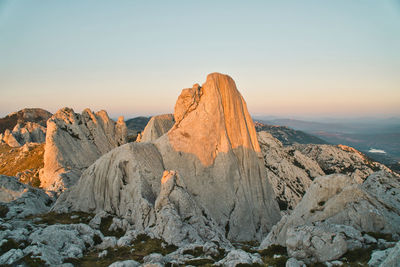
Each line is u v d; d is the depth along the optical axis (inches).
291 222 1190.9
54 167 3240.7
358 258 844.0
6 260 983.0
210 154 1975.9
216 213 1808.6
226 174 1915.6
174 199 1469.0
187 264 1010.1
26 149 4746.6
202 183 1903.3
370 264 781.3
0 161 4906.5
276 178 3144.7
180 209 1453.0
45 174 3248.0
